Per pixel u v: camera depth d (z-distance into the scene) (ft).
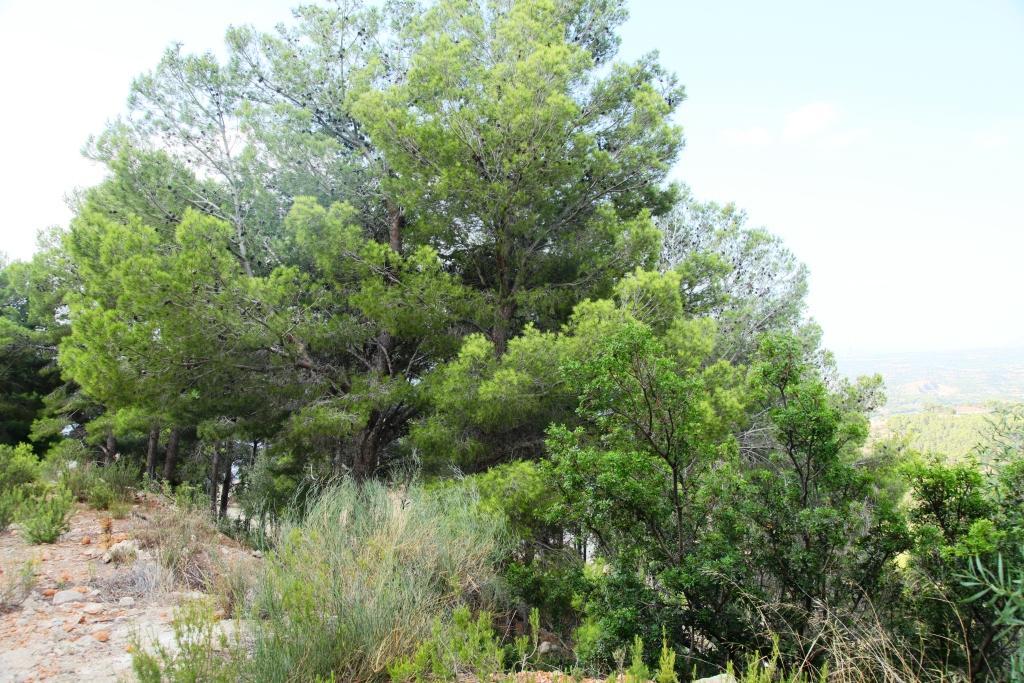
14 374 68.44
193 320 28.35
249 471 58.54
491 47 33.50
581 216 33.81
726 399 25.62
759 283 45.03
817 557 14.82
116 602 15.69
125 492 27.96
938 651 13.01
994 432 14.75
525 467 24.86
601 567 18.24
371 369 36.60
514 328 34.78
